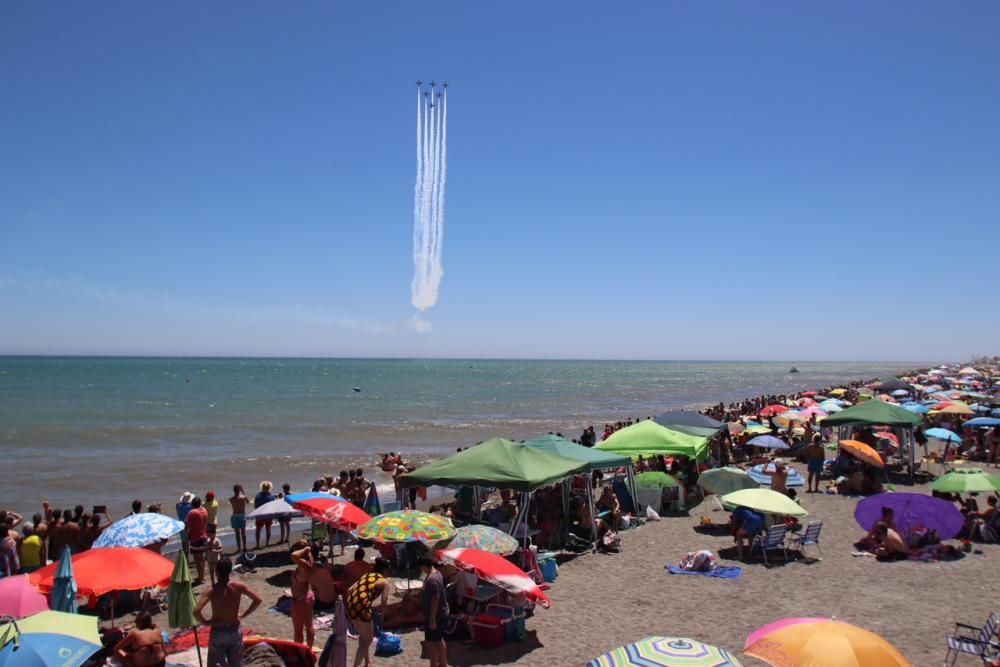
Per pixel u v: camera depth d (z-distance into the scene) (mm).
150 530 10820
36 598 8172
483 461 14336
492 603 10383
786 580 12734
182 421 51125
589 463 15625
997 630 8703
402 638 10234
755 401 47031
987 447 27156
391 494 23703
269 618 11250
